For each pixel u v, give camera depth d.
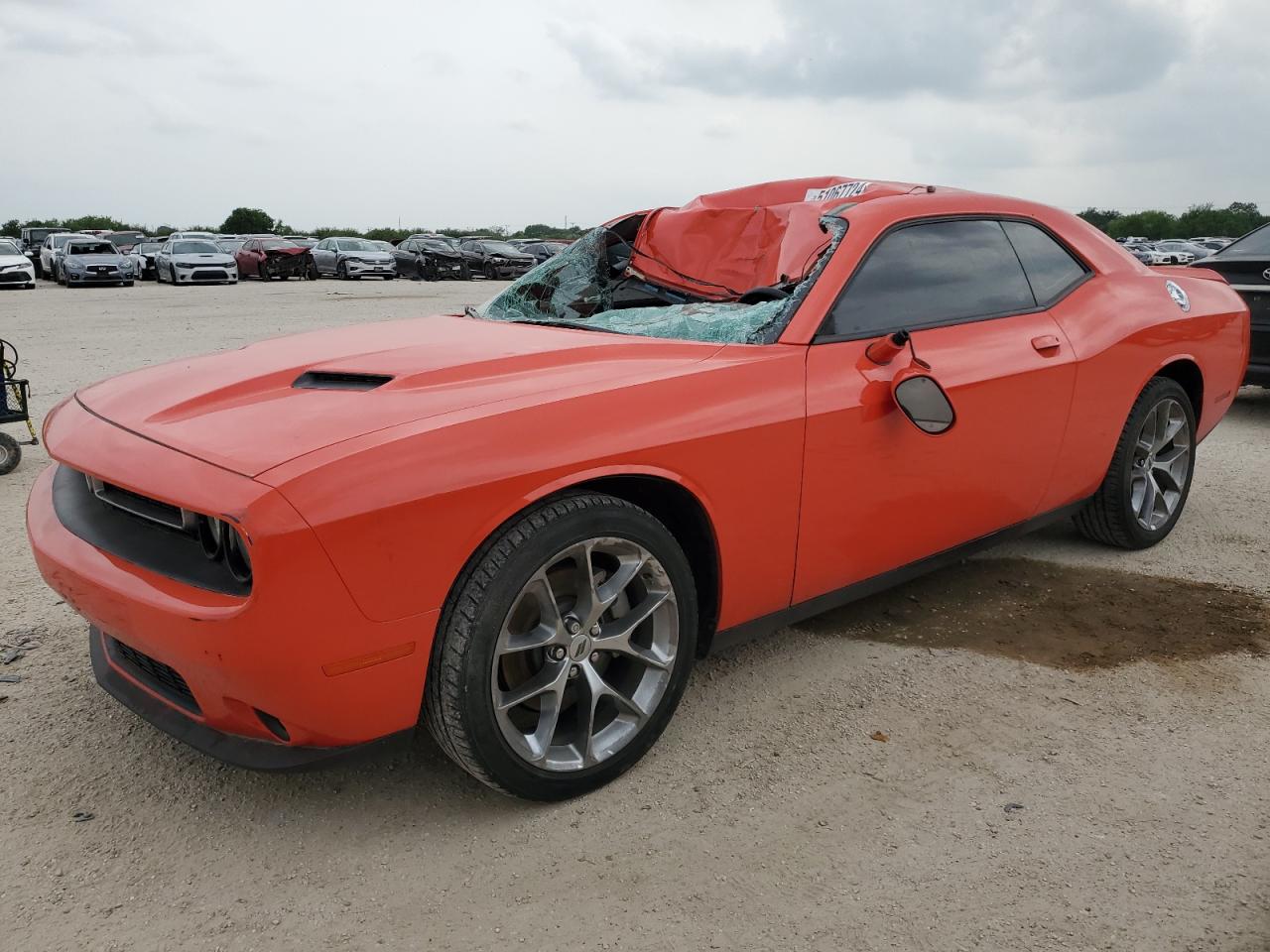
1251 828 2.27
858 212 3.04
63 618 3.47
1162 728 2.74
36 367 9.59
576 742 2.38
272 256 29.89
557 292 3.84
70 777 2.49
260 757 2.10
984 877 2.10
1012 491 3.35
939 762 2.56
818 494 2.71
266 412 2.24
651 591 2.44
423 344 2.83
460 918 1.99
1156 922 1.96
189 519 2.09
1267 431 6.77
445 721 2.16
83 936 1.93
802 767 2.54
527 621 2.29
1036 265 3.53
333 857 2.19
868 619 3.49
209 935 1.94
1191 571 3.96
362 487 1.93
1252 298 6.79
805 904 2.02
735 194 4.16
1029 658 3.17
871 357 2.79
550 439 2.17
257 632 1.89
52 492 2.63
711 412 2.45
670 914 1.99
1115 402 3.67
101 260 25.66
